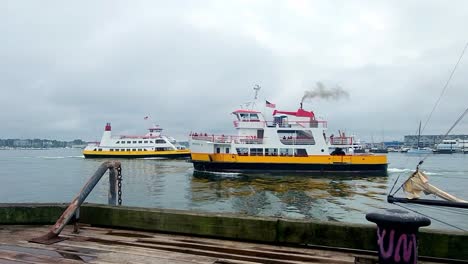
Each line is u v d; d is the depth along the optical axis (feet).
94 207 21.22
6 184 123.85
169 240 18.43
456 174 158.81
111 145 276.00
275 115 155.22
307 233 17.46
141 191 101.30
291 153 147.95
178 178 134.72
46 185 120.78
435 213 67.15
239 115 158.20
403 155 475.72
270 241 17.89
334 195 92.27
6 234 19.38
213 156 145.89
